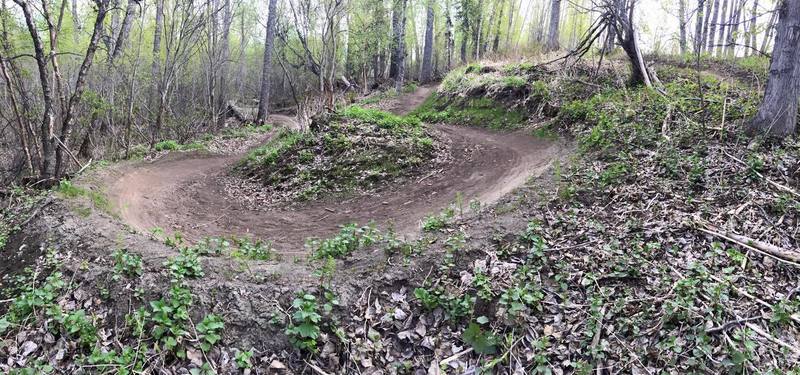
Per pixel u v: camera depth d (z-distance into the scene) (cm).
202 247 546
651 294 420
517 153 1025
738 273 429
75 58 1728
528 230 525
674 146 704
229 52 2970
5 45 1069
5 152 1265
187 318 415
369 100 2438
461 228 557
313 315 403
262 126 2195
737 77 1309
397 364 394
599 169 698
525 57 1903
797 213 500
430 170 977
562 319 416
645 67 1264
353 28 2372
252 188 1056
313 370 389
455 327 423
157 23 1883
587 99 1196
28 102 1104
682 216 524
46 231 583
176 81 2180
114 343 408
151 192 969
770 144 655
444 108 1795
